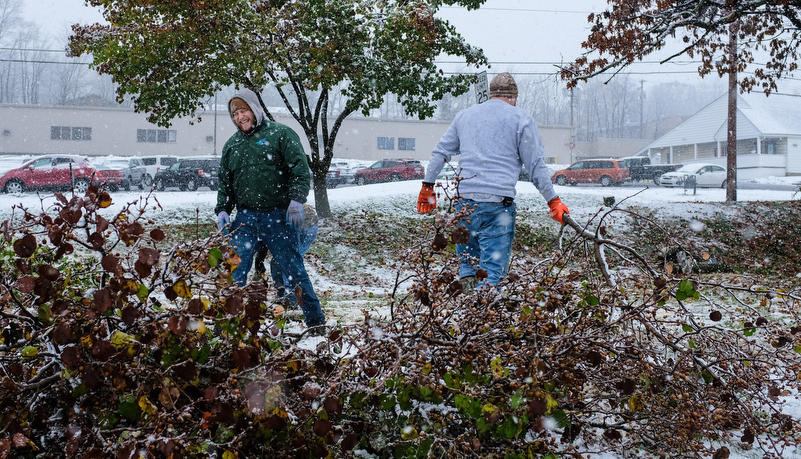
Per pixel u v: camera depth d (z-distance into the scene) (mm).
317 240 13531
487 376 2443
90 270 2674
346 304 6574
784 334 2967
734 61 15312
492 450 2502
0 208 14031
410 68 15203
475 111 4250
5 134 55312
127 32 13281
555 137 65688
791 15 12898
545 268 2709
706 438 2926
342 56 13867
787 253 15398
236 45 13617
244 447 2334
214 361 2410
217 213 4480
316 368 2412
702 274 11609
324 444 2273
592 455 2691
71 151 56438
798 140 57438
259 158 4164
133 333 2420
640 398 2619
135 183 30953
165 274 2379
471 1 15352
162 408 2291
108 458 2088
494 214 4055
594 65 13180
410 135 61156
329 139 16344
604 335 2650
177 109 14453
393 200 19141
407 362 2443
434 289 2580
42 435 2381
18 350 2400
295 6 13852
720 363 2781
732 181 24625
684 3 12914
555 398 2477
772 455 2629
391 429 2457
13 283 2420
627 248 3006
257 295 2439
